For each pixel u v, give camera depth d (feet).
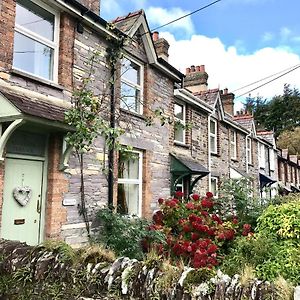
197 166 35.88
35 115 16.70
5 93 16.84
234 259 18.10
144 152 30.14
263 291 8.62
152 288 9.37
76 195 22.13
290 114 159.33
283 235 17.25
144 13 29.40
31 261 11.02
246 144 60.95
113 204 25.23
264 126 164.14
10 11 18.20
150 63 30.91
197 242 23.88
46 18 21.43
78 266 10.55
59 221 20.61
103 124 19.89
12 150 18.40
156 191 31.19
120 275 10.02
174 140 35.68
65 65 21.75
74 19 22.74
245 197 34.37
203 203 29.45
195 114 41.04
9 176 18.28
